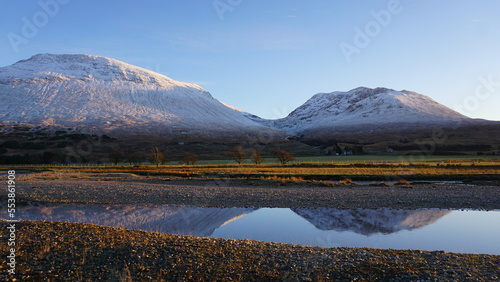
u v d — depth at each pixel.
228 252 13.88
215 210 26.73
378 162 72.31
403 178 44.09
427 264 12.36
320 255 13.55
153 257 13.24
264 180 42.81
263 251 14.05
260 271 11.94
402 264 12.40
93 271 11.97
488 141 171.62
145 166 76.81
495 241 17.06
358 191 33.59
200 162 104.25
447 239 17.48
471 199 28.61
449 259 12.88
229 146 181.62
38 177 54.38
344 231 19.50
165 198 31.95
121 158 104.69
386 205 27.11
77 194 34.44
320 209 26.31
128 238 15.62
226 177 49.41
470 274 11.34
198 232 19.56
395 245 16.48
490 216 23.08
